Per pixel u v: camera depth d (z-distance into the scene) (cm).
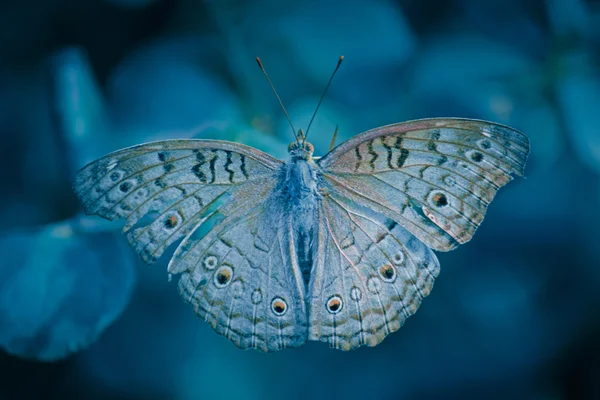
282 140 29
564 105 29
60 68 29
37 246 28
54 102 29
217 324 27
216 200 27
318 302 28
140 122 29
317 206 28
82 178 26
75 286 28
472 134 27
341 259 28
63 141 29
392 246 28
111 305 28
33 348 28
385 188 27
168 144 27
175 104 29
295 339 27
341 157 28
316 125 29
